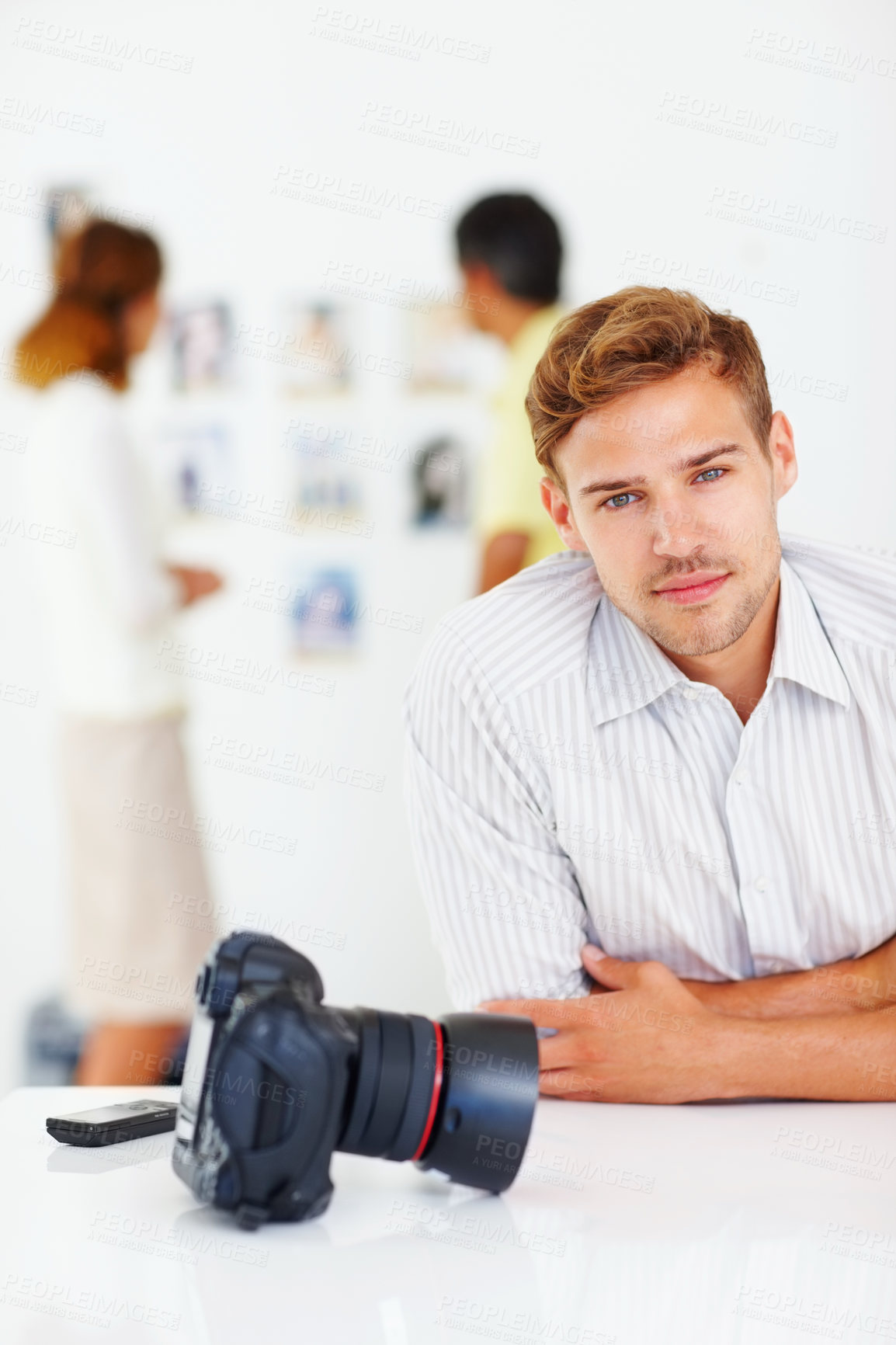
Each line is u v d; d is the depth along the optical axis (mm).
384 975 2535
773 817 1188
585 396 1063
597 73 2420
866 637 1164
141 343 2318
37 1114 1003
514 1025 797
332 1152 740
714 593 1078
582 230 2430
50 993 2535
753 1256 707
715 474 1069
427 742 1256
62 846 2547
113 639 2191
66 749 2244
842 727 1169
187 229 2492
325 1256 698
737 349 1083
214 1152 728
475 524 2451
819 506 2459
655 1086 1071
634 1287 662
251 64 2469
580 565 1307
